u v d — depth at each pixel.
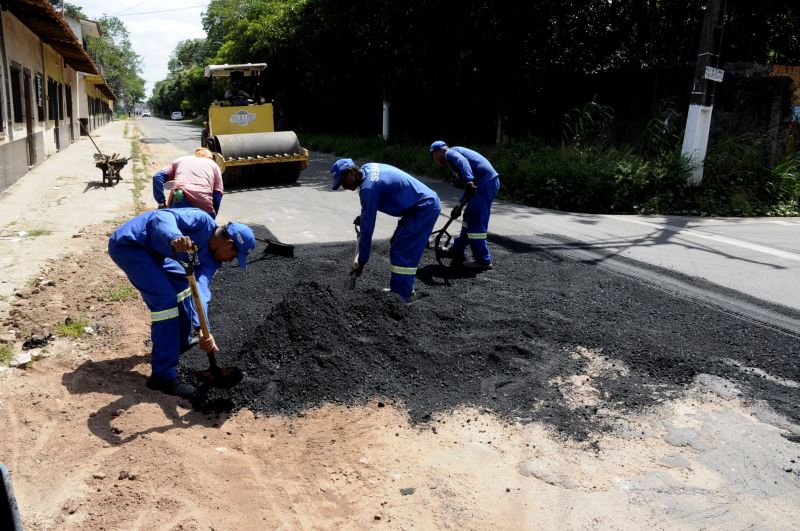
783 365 4.46
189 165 5.95
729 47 17.48
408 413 3.78
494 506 2.94
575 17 17.05
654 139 13.00
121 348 4.64
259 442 3.49
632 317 5.35
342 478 3.15
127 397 3.87
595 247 7.96
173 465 3.12
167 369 4.00
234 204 10.60
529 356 4.54
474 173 6.70
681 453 3.39
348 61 24.91
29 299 5.48
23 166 13.48
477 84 17.75
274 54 29.30
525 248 7.76
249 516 2.84
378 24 18.55
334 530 2.77
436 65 17.45
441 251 7.51
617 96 15.40
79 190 11.67
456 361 4.39
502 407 3.86
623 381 4.20
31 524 2.70
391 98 22.47
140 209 9.95
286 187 12.88
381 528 2.78
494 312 5.38
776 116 12.56
